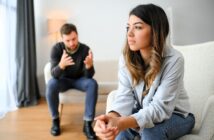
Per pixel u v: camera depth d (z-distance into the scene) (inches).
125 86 49.9
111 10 146.0
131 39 43.6
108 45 148.7
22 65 123.4
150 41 43.4
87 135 84.7
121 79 50.5
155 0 147.8
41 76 145.8
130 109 48.5
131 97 49.4
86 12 145.3
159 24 42.4
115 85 101.7
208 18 150.8
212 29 151.9
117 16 146.6
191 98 58.1
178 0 148.8
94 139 83.3
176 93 43.5
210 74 56.6
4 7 107.7
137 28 42.6
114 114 46.3
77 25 145.9
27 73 125.0
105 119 39.9
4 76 110.7
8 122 99.4
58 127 88.8
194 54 62.1
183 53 65.0
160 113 41.3
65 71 92.1
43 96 145.5
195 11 150.0
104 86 101.0
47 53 144.2
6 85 112.1
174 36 150.5
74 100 97.7
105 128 38.1
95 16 145.9
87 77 93.2
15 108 118.4
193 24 150.9
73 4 143.9
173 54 43.8
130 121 39.9
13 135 86.6
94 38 147.8
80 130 92.1
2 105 109.7
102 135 38.6
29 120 102.2
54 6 142.8
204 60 59.0
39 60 144.9
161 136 41.4
